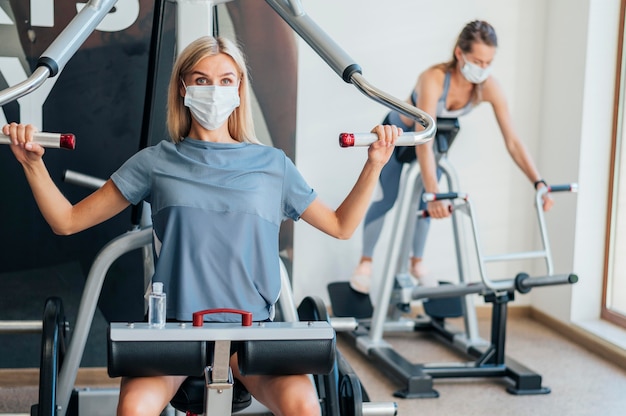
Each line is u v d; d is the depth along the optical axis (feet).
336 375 7.93
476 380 12.71
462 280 13.78
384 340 14.96
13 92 6.47
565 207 15.06
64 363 8.70
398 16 14.88
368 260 15.05
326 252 15.20
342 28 14.79
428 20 14.97
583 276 14.89
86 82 12.23
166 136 9.17
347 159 15.03
